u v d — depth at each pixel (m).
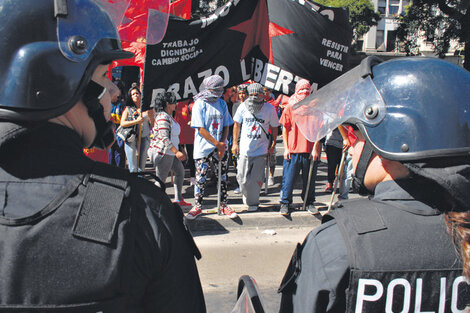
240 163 5.50
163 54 4.82
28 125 0.89
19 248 0.82
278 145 12.44
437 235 1.08
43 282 0.81
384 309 1.04
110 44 0.99
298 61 5.37
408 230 1.09
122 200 0.90
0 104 0.86
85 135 1.03
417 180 1.15
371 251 1.06
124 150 6.29
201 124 5.04
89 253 0.84
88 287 0.83
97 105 1.00
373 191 1.30
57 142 0.92
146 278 0.91
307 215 5.48
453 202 1.09
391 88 1.15
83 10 0.95
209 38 4.99
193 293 1.01
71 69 0.91
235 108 7.77
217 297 3.61
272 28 5.27
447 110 1.08
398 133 1.10
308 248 1.20
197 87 5.12
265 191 6.69
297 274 1.22
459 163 1.07
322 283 1.11
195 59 5.00
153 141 5.24
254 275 4.03
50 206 0.86
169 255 0.94
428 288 1.04
